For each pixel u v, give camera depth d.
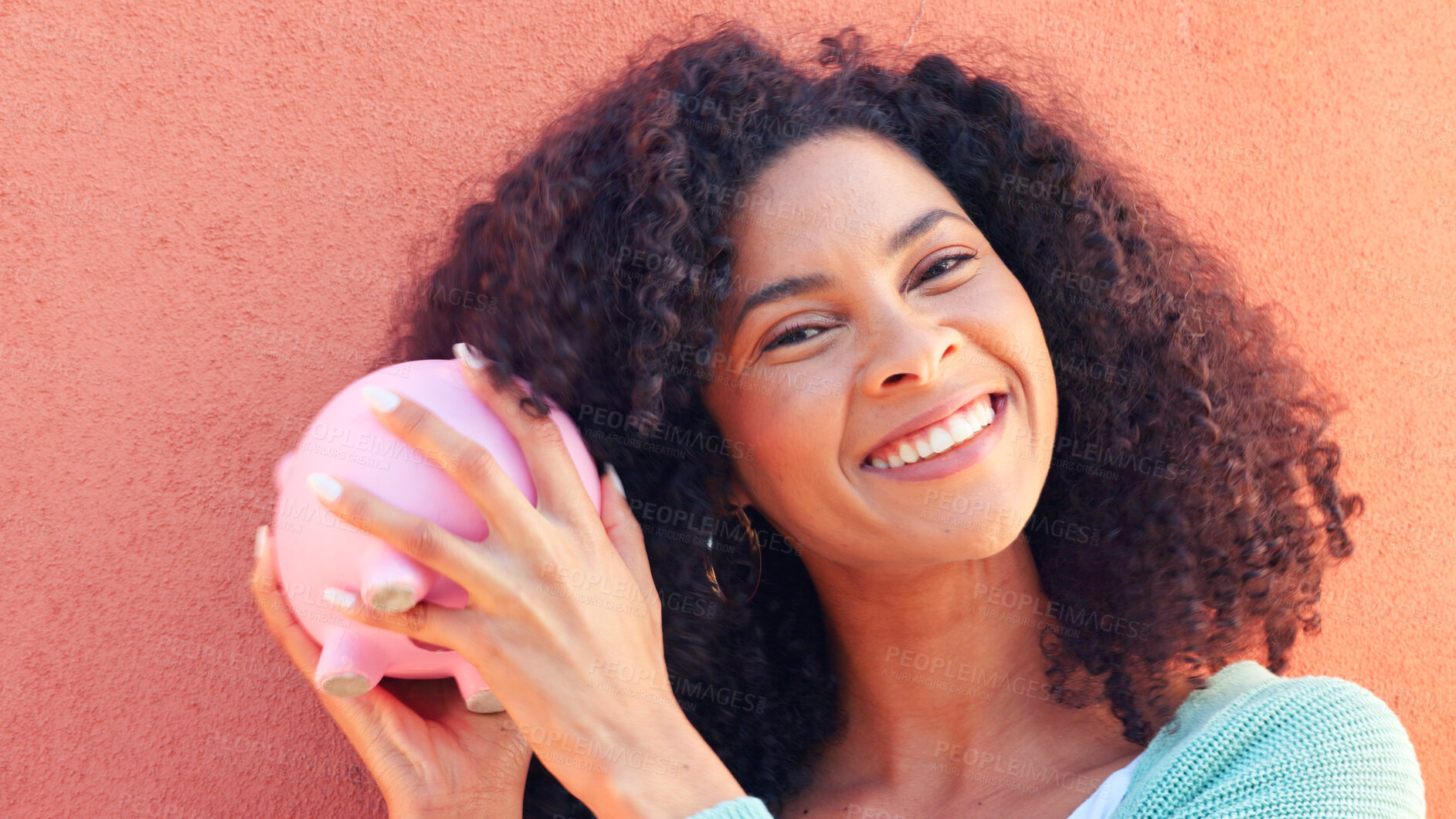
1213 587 1.33
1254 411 1.38
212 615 1.52
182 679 1.52
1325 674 1.66
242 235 1.54
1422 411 1.69
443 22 1.58
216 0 1.54
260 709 1.53
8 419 1.50
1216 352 1.36
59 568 1.50
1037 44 1.68
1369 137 1.71
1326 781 1.04
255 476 1.53
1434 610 1.68
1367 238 1.70
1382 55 1.71
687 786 1.06
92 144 1.52
